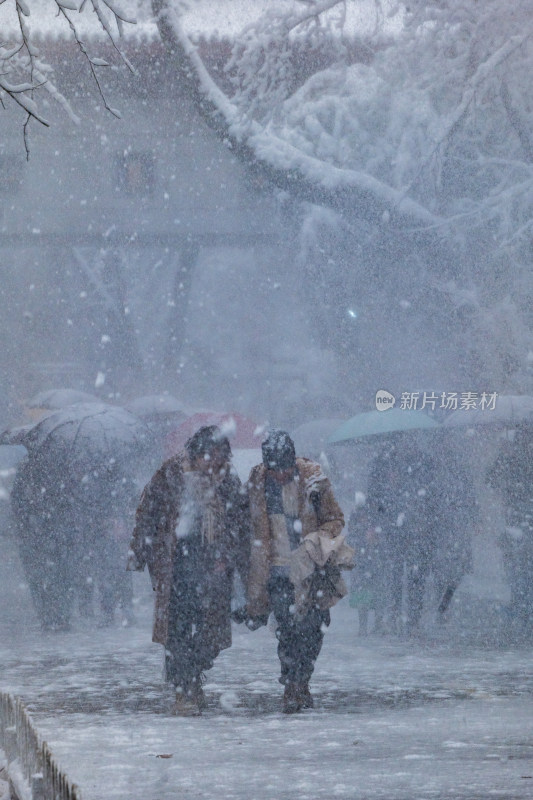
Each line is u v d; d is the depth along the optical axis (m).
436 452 51.34
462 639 45.19
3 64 27.70
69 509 48.25
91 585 51.16
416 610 48.28
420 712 26.33
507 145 93.12
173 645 27.47
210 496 27.73
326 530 27.72
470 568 50.28
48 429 49.94
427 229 91.88
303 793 15.52
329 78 97.00
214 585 27.62
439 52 87.31
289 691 27.44
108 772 18.17
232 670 35.47
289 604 27.31
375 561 47.16
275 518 27.66
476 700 28.73
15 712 18.28
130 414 52.97
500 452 50.41
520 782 15.87
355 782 16.38
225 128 100.94
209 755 20.05
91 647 42.00
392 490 47.78
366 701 28.95
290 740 21.95
